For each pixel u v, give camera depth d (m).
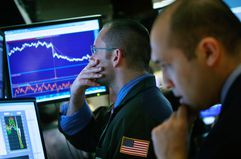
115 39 1.72
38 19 2.93
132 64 1.72
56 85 2.06
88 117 1.97
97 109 2.11
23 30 2.04
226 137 0.96
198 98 1.09
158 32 1.10
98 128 2.00
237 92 1.00
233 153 0.95
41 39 2.05
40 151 1.73
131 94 1.66
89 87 2.04
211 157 0.98
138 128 1.57
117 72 1.74
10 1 2.36
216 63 1.04
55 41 2.06
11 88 2.02
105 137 1.64
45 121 2.33
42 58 2.05
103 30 1.78
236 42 1.05
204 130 1.48
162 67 1.12
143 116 1.59
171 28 1.07
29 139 1.71
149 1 2.89
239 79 1.01
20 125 1.71
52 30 2.05
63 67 2.06
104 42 1.75
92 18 2.07
